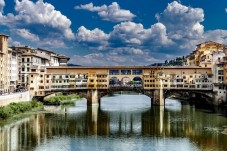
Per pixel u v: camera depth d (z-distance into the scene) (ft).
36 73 622.13
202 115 510.58
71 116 496.23
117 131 393.09
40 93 631.56
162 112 549.54
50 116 488.02
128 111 563.48
